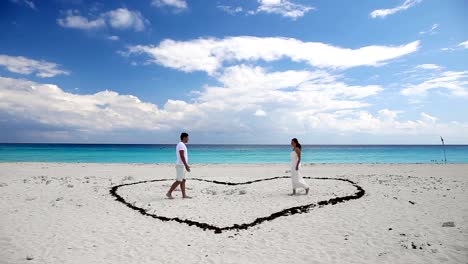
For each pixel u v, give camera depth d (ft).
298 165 35.58
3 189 40.37
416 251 18.20
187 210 29.53
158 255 18.67
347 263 16.85
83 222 25.73
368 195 35.45
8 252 19.11
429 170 72.33
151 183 46.91
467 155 184.65
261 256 18.28
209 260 17.84
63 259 18.03
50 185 43.93
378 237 20.77
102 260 17.90
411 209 28.37
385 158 153.17
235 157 162.09
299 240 20.75
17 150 218.38
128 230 23.65
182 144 34.63
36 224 25.05
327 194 35.96
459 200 32.37
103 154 174.70
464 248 18.42
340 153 215.72
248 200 33.96
